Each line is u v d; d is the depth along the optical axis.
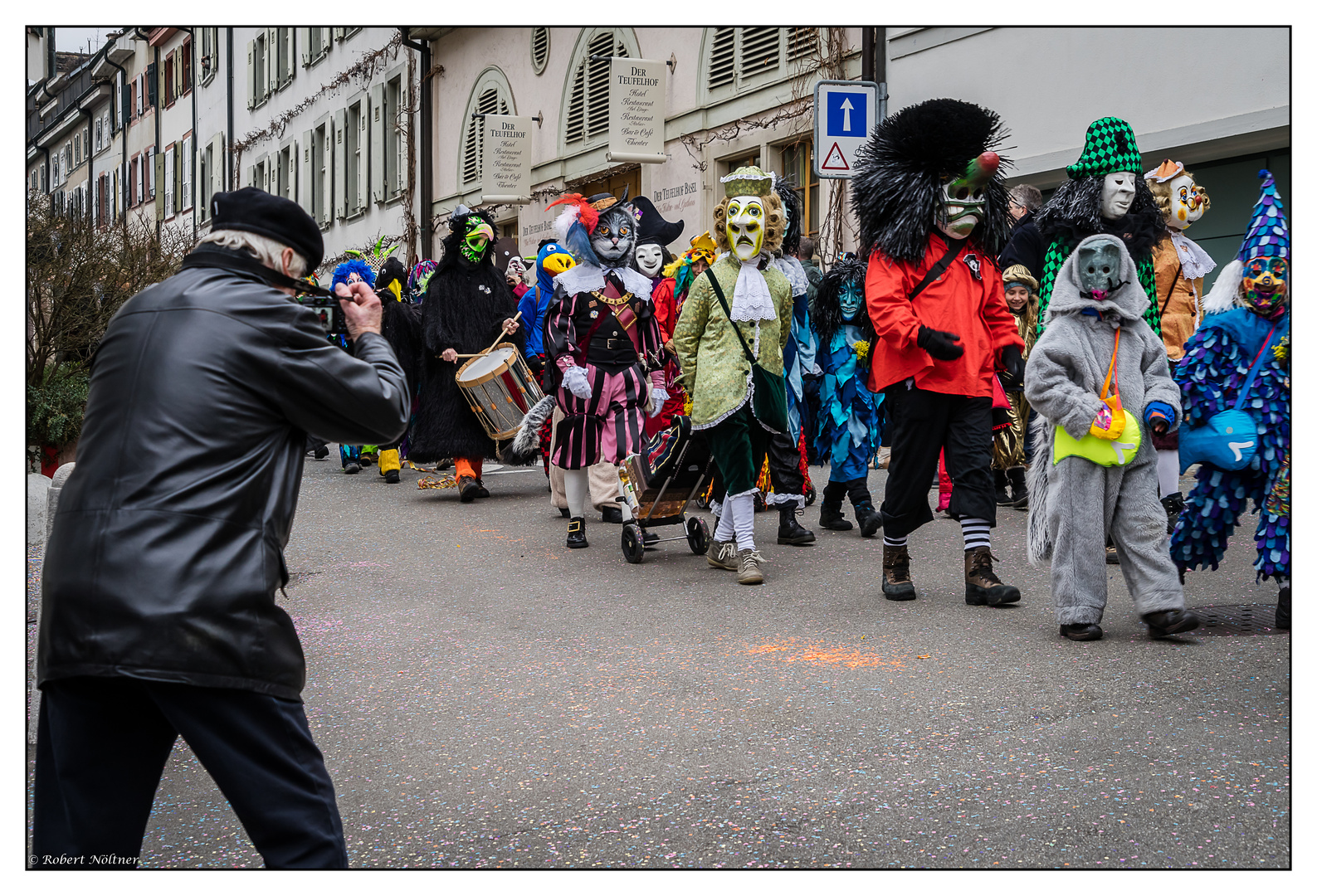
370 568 7.29
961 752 3.80
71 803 2.43
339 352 2.58
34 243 10.74
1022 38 11.96
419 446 10.14
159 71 43.81
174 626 2.29
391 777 3.82
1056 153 11.66
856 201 5.98
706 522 8.83
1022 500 8.71
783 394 6.66
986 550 5.85
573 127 21.20
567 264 10.22
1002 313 6.02
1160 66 10.66
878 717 4.17
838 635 5.32
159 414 2.38
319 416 2.54
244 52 36.88
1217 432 4.99
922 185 5.74
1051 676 4.55
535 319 10.09
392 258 12.72
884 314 5.73
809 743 3.95
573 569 7.12
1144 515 4.99
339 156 30.62
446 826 3.41
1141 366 5.14
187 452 2.37
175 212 42.56
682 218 17.94
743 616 5.75
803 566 6.98
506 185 22.03
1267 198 5.05
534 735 4.15
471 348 10.18
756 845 3.20
